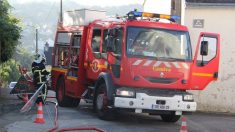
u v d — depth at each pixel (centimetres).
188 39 1200
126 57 1141
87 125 1138
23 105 1527
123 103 1124
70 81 1484
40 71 1521
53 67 1669
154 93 1143
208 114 1517
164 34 1178
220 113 1564
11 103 1586
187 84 1175
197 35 1600
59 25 1677
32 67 1534
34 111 1382
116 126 1144
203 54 1224
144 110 1138
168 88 1155
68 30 1560
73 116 1299
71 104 1549
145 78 1138
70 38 1528
